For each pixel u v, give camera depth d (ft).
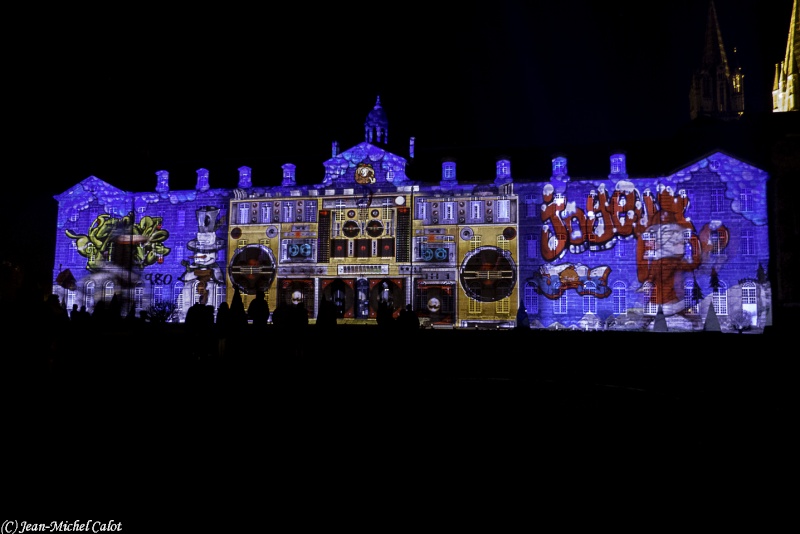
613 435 32.17
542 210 186.19
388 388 50.70
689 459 27.25
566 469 25.77
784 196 173.88
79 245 215.72
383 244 194.49
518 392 47.91
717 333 112.06
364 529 18.98
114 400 44.83
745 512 20.54
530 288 184.96
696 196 178.40
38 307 42.29
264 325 73.20
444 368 69.62
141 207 212.23
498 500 21.84
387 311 70.85
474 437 31.99
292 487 23.52
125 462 27.40
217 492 22.93
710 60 225.35
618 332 119.34
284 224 200.54
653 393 46.93
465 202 190.70
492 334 112.27
